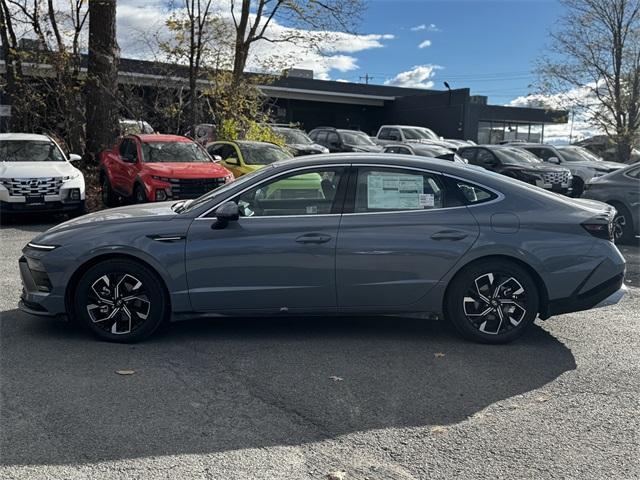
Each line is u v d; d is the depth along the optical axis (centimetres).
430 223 512
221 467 327
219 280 509
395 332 561
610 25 2134
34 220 1256
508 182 533
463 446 354
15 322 573
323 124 4788
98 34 1652
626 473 325
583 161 1830
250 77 1872
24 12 1595
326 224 510
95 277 511
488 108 4531
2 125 1706
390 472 324
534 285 518
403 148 2088
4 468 322
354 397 420
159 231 508
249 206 519
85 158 1691
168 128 1791
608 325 591
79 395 415
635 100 2167
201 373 458
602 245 516
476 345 526
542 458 341
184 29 1697
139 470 323
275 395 421
